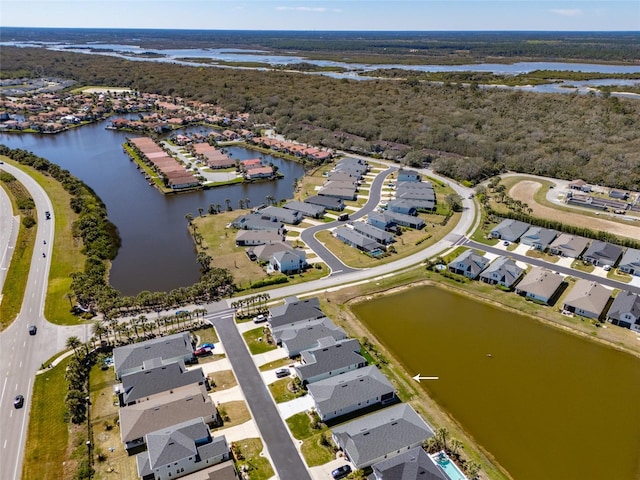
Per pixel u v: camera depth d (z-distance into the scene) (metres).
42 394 70.94
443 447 62.25
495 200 157.62
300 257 110.00
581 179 174.88
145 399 69.38
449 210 149.25
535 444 63.94
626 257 113.31
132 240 128.50
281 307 90.56
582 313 93.88
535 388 74.69
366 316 94.19
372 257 117.50
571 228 130.62
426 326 90.94
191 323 89.31
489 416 68.75
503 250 122.56
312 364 75.25
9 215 138.12
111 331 86.00
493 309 97.19
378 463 56.91
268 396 71.56
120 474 58.16
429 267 112.12
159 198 162.12
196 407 66.38
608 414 69.69
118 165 199.38
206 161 199.12
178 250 122.38
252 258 114.94
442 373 77.75
